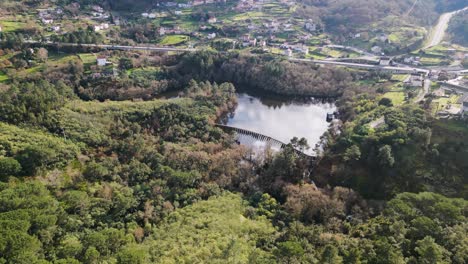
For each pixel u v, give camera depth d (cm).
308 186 12762
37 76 19612
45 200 9650
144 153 13875
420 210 9388
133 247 8988
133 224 10369
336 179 13625
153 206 11138
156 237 9788
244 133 18275
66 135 14138
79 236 9462
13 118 14062
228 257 8244
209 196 11981
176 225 10175
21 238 7731
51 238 8906
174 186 12125
